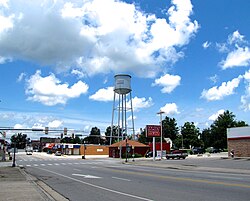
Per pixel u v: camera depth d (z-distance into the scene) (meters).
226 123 108.44
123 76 82.12
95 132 176.88
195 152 90.00
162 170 30.27
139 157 75.44
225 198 12.13
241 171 26.88
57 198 12.79
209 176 22.42
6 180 19.50
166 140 126.75
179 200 11.80
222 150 109.38
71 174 25.66
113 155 79.94
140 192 14.22
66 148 109.06
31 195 12.58
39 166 39.66
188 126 119.62
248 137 48.97
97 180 20.28
